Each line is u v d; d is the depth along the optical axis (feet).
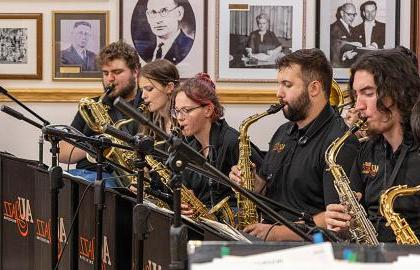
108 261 9.94
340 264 4.70
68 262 10.82
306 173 10.57
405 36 17.46
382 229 9.26
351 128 10.03
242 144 11.90
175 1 17.71
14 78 18.01
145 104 13.60
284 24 17.63
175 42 17.78
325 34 17.49
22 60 18.01
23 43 17.99
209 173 7.39
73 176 10.64
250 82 17.71
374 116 9.21
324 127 10.68
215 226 8.19
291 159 10.82
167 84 13.48
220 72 17.72
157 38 17.81
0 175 13.01
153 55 17.84
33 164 11.90
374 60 9.24
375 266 4.70
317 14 17.47
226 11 17.66
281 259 4.69
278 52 17.70
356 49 17.47
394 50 9.50
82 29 17.92
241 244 5.18
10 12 17.94
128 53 14.69
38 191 11.62
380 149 9.52
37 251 11.81
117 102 6.77
